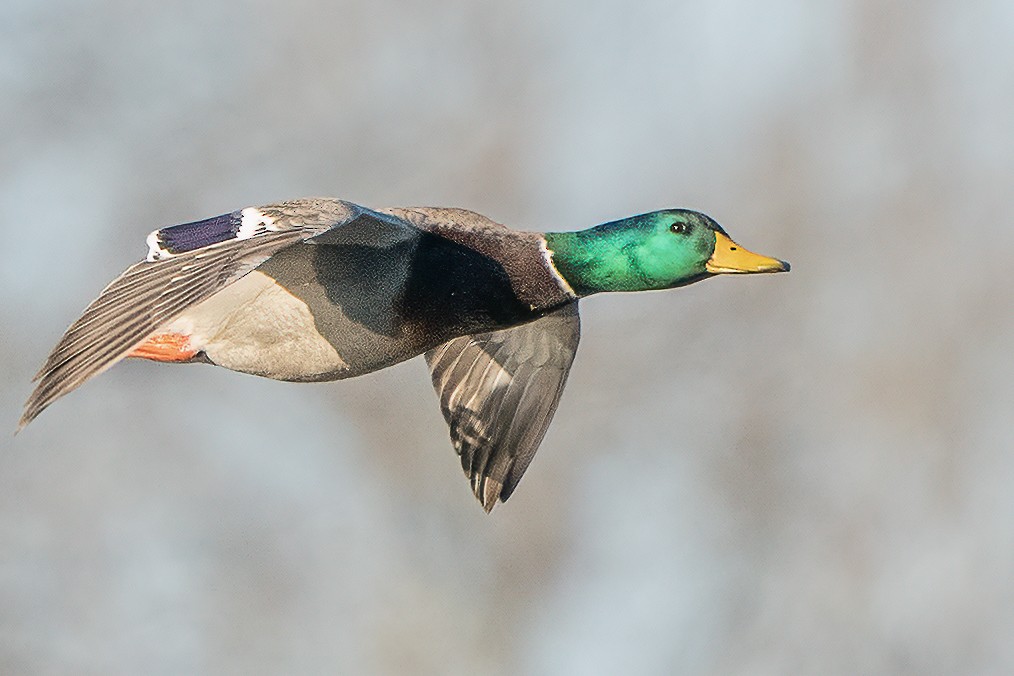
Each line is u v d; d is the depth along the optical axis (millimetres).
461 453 14227
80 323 10648
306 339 12664
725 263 13391
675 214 13438
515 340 14016
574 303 13594
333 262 12547
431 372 14266
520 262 13195
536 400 14109
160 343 12562
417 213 13117
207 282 10758
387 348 12859
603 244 13352
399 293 12750
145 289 10766
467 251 13008
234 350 12641
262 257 10945
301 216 11586
